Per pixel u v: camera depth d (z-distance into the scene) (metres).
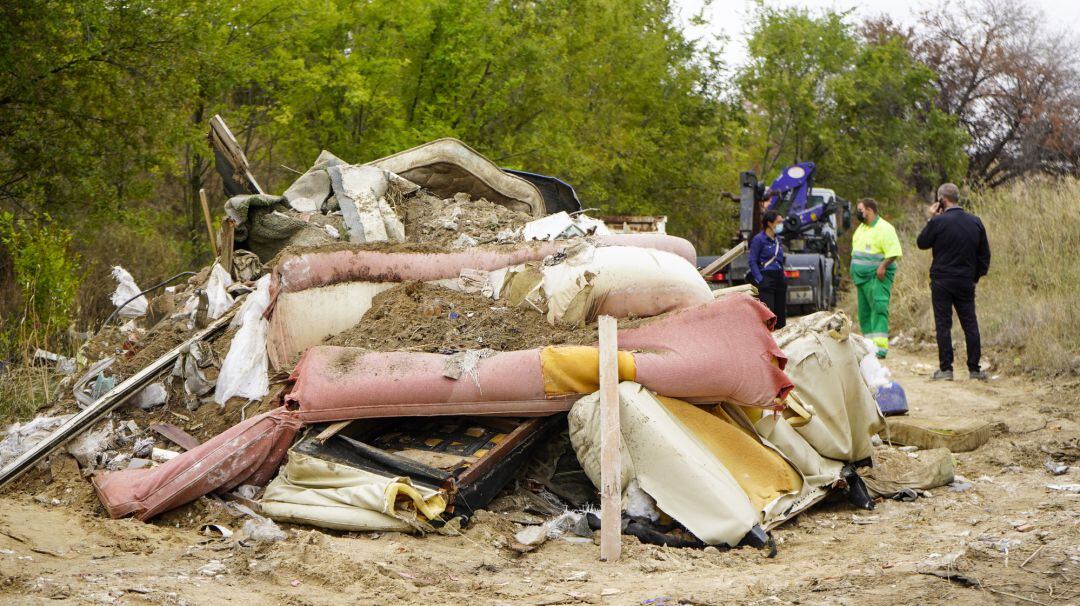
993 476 7.11
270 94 17.20
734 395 5.95
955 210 10.61
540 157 19.48
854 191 28.34
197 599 4.18
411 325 6.62
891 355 12.52
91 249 14.27
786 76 27.25
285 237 8.43
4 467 6.29
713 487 5.45
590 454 5.65
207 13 14.20
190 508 5.77
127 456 6.38
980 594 4.21
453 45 17.33
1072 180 14.74
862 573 4.64
